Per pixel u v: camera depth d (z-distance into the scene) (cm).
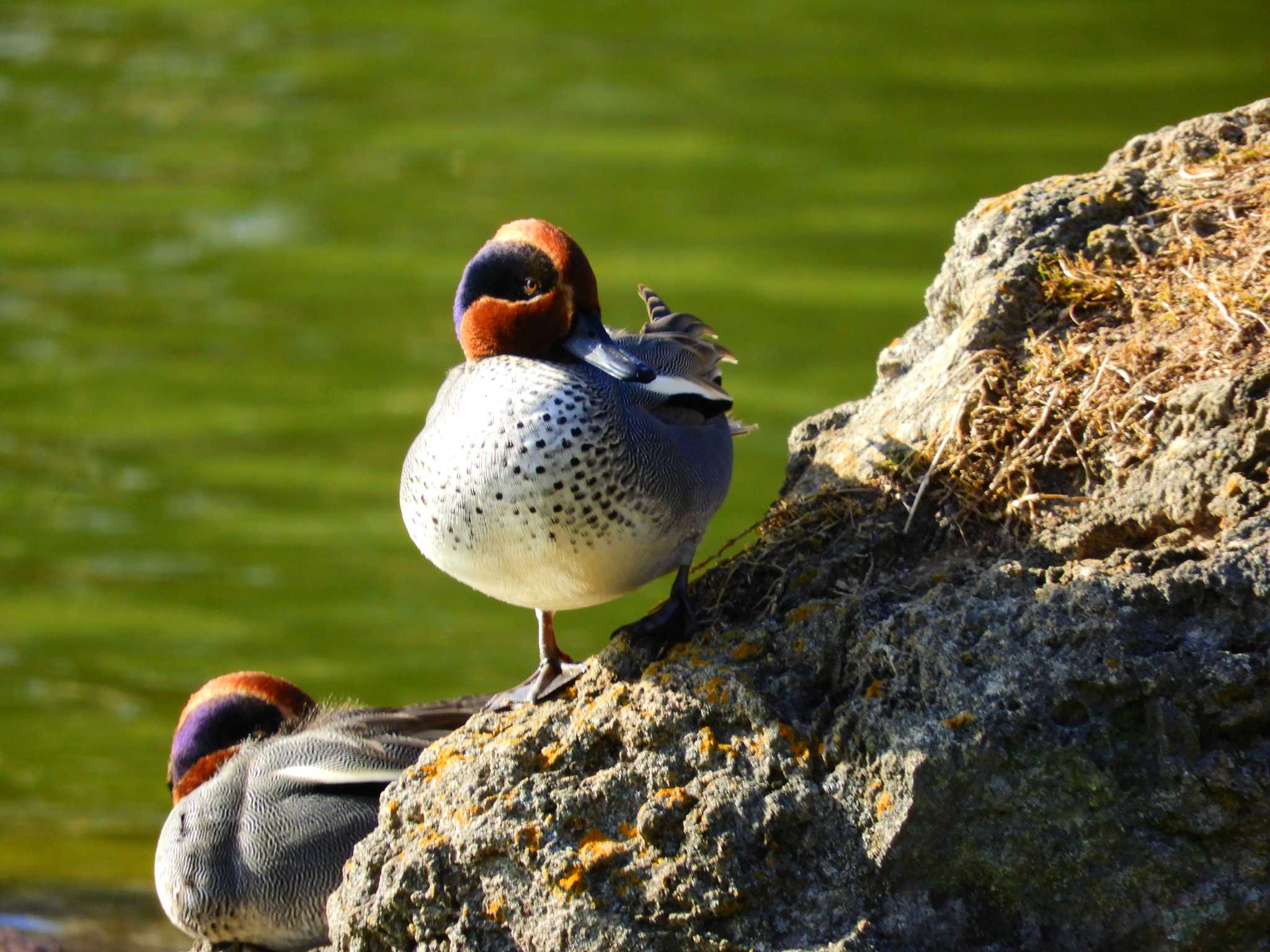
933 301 962
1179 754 696
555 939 742
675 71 4147
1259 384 759
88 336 2795
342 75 4147
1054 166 3462
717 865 727
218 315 2891
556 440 796
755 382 2573
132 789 1574
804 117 3825
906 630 738
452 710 1116
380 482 2347
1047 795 701
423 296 2994
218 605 2006
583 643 1939
